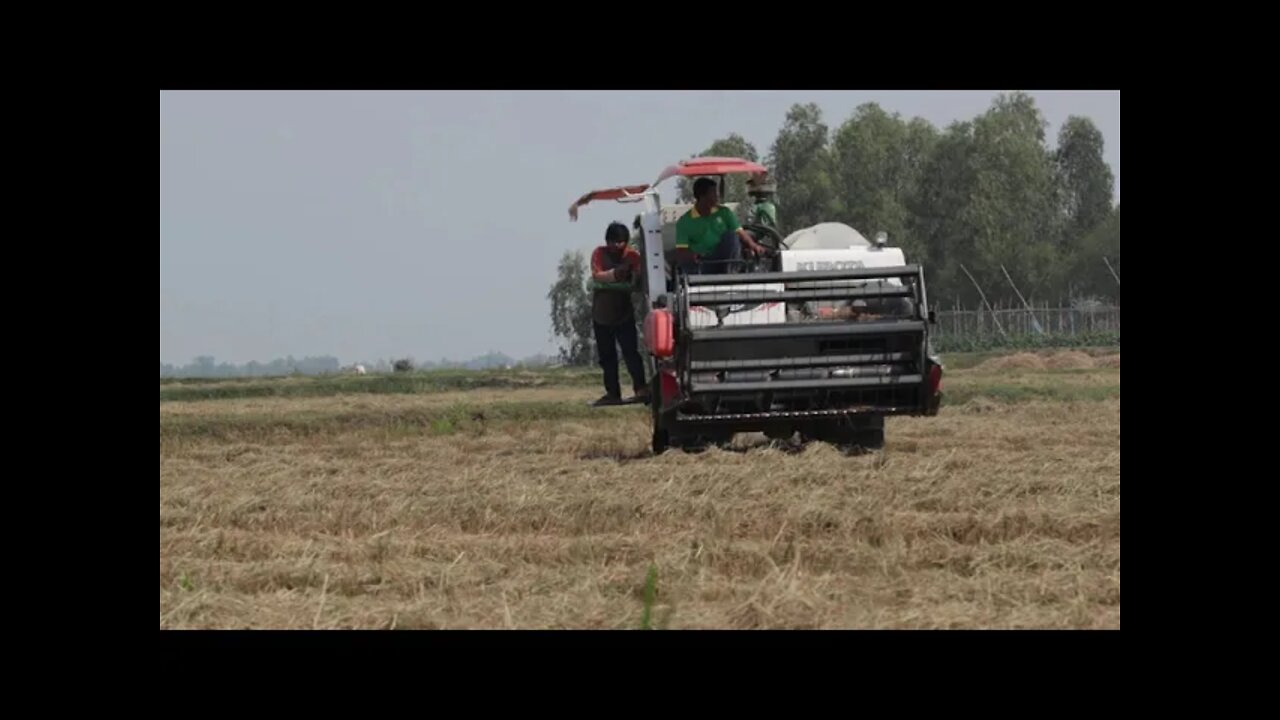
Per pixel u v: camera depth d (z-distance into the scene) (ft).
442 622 57.47
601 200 118.52
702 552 69.15
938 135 599.57
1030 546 68.90
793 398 102.78
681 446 108.58
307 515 87.86
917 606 57.47
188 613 60.23
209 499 94.89
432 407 225.15
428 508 86.48
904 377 102.06
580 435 165.68
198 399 298.76
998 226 561.84
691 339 100.68
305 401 272.31
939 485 87.81
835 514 76.74
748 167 112.57
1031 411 178.19
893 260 110.32
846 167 562.66
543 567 68.95
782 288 102.68
